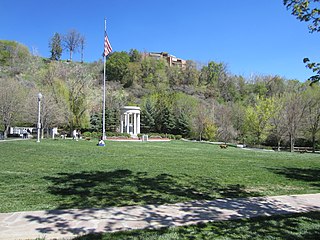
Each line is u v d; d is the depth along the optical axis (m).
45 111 37.94
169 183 8.58
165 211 5.70
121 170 10.91
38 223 4.81
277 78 76.06
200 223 5.00
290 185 8.95
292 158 19.16
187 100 62.22
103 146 25.48
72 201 6.25
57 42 102.50
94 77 80.69
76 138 38.53
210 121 49.62
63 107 42.53
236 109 49.47
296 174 11.34
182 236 4.33
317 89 32.94
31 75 64.31
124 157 16.09
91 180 8.72
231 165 13.59
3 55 77.12
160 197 6.82
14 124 40.59
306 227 4.95
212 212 5.73
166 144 35.00
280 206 6.39
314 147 33.19
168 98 63.88
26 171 10.09
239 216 5.51
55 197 6.57
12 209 5.55
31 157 14.52
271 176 10.59
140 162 13.72
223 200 6.73
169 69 98.50
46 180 8.52
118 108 60.28
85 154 17.14
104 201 6.32
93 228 4.62
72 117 46.38
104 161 13.83
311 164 15.28
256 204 6.47
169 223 4.97
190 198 6.82
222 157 18.14
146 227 4.73
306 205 6.54
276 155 21.73
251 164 14.34
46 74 46.34
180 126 58.47
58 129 51.00
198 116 51.34
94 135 46.62
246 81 86.44
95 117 56.53
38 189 7.32
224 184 8.75
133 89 86.12
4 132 37.66
